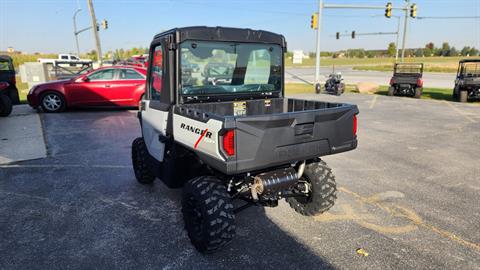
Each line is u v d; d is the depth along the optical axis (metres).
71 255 3.13
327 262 3.02
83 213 3.97
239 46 3.69
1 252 3.19
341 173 5.37
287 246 3.27
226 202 2.96
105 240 3.39
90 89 11.02
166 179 3.71
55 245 3.30
